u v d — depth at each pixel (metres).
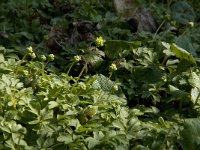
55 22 6.85
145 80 5.41
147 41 6.32
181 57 5.48
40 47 6.14
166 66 5.60
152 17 7.12
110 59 5.79
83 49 5.92
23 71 4.88
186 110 5.07
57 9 7.60
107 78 5.14
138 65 5.67
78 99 4.62
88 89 4.80
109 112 4.51
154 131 4.37
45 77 4.97
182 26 7.72
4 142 4.02
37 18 7.02
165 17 6.61
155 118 4.96
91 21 6.68
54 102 4.39
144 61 5.55
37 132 4.12
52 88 4.65
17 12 7.11
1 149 3.93
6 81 4.54
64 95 4.57
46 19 7.29
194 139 3.99
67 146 4.07
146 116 5.01
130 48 5.79
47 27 6.88
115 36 6.51
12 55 5.50
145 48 5.78
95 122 4.41
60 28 6.46
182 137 4.06
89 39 6.27
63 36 6.36
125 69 5.62
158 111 5.01
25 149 3.89
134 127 4.31
